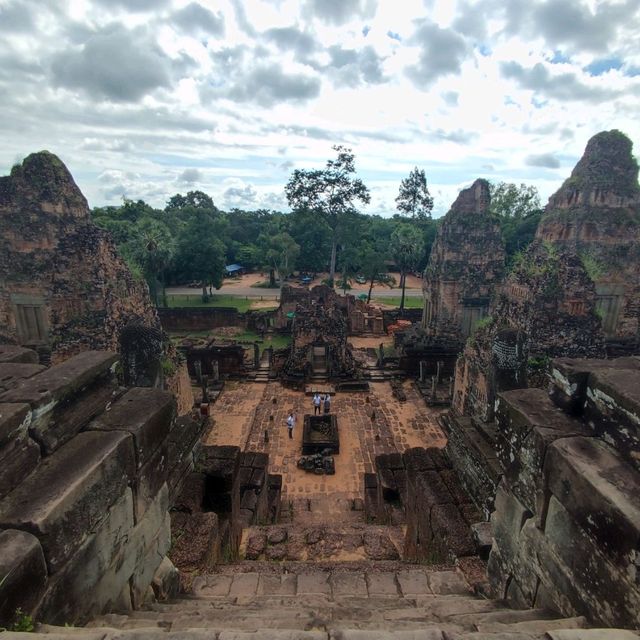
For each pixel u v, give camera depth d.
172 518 8.19
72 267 20.95
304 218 55.56
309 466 19.16
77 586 3.88
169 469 5.71
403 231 51.16
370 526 11.42
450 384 27.84
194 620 4.46
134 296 23.73
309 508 15.96
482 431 8.86
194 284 69.06
